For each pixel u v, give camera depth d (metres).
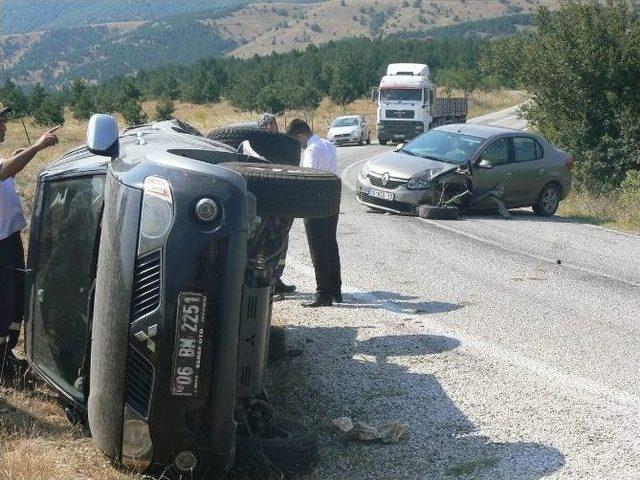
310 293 9.25
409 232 14.06
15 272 5.64
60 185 5.31
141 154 4.59
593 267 11.57
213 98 98.69
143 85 121.25
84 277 4.84
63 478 4.14
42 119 58.78
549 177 17.73
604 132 26.98
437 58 122.69
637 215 16.94
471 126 17.77
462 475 4.86
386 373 6.63
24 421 4.93
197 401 4.19
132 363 4.21
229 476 4.58
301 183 4.95
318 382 6.38
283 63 121.56
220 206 4.18
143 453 4.25
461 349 7.30
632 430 5.55
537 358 7.10
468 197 16.59
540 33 28.70
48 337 5.24
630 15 26.97
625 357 7.21
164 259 4.11
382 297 9.21
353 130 46.12
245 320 4.53
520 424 5.64
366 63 98.56
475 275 10.67
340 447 5.28
